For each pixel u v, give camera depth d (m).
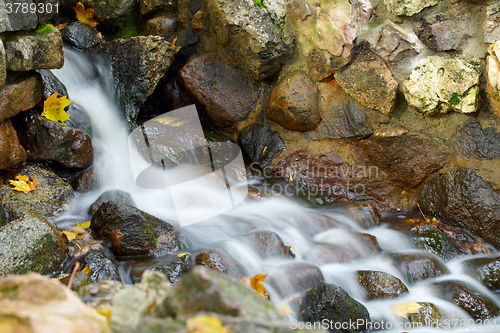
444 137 3.56
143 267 2.47
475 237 3.36
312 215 3.46
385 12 3.58
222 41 4.19
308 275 2.62
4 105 2.85
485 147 3.36
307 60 4.10
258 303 0.88
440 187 3.56
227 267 2.51
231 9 3.93
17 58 2.88
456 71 3.32
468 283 2.88
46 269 2.31
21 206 2.84
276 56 4.10
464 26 3.31
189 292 0.86
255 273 2.64
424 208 3.69
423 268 2.91
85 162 3.44
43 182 3.09
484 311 2.56
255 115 4.42
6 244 2.20
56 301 0.81
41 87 3.28
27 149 3.23
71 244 2.61
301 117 4.07
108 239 2.71
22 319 0.69
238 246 2.82
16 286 0.82
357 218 3.50
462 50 3.37
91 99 4.04
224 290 0.86
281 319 0.85
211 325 0.74
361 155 3.99
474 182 3.37
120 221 2.69
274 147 4.24
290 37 4.12
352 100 3.93
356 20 3.64
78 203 3.21
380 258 3.07
